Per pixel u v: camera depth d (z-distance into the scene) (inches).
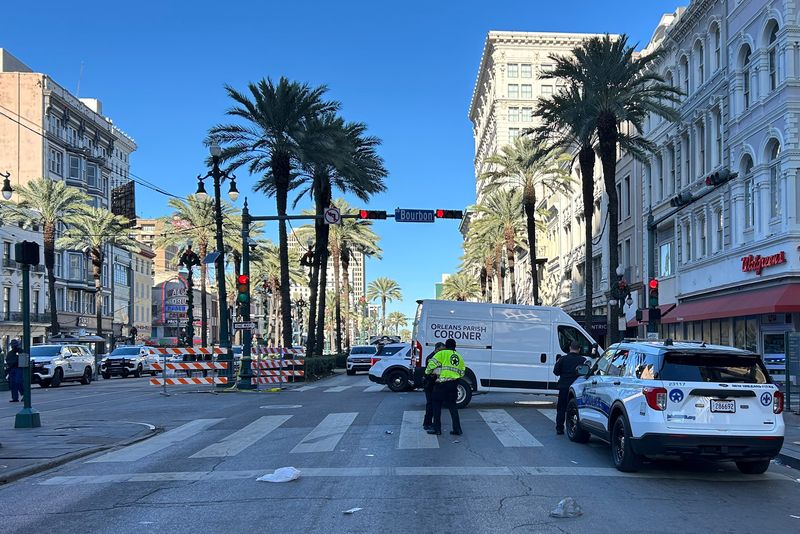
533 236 1708.9
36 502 301.0
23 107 2492.6
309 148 1226.6
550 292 2623.0
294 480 336.8
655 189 1460.4
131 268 3243.1
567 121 1120.8
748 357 353.1
